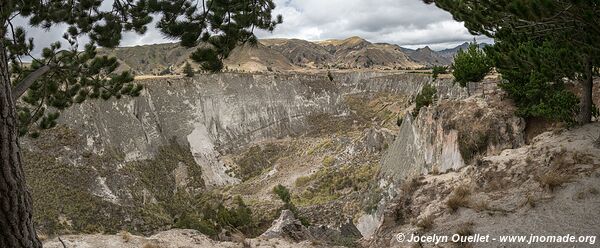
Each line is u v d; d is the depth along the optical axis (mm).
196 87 96750
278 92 106875
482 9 13305
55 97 14031
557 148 14430
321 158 70062
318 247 13648
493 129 23922
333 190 53812
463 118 26094
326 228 17797
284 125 102500
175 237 13023
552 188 11656
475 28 14805
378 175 42719
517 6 9820
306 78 113312
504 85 24594
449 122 27062
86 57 13516
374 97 114062
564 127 17750
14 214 4520
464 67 33250
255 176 79438
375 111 107312
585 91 17438
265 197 60438
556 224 9953
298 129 102688
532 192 11961
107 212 57594
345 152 64625
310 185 57625
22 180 4641
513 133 23078
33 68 12484
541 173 13016
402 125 41781
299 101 107750
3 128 4402
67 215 53062
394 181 35875
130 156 74000
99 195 59656
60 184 57312
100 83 14523
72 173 60125
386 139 58656
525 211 11000
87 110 70688
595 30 10359
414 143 34312
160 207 66375
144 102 85000
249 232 27438
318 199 51531
